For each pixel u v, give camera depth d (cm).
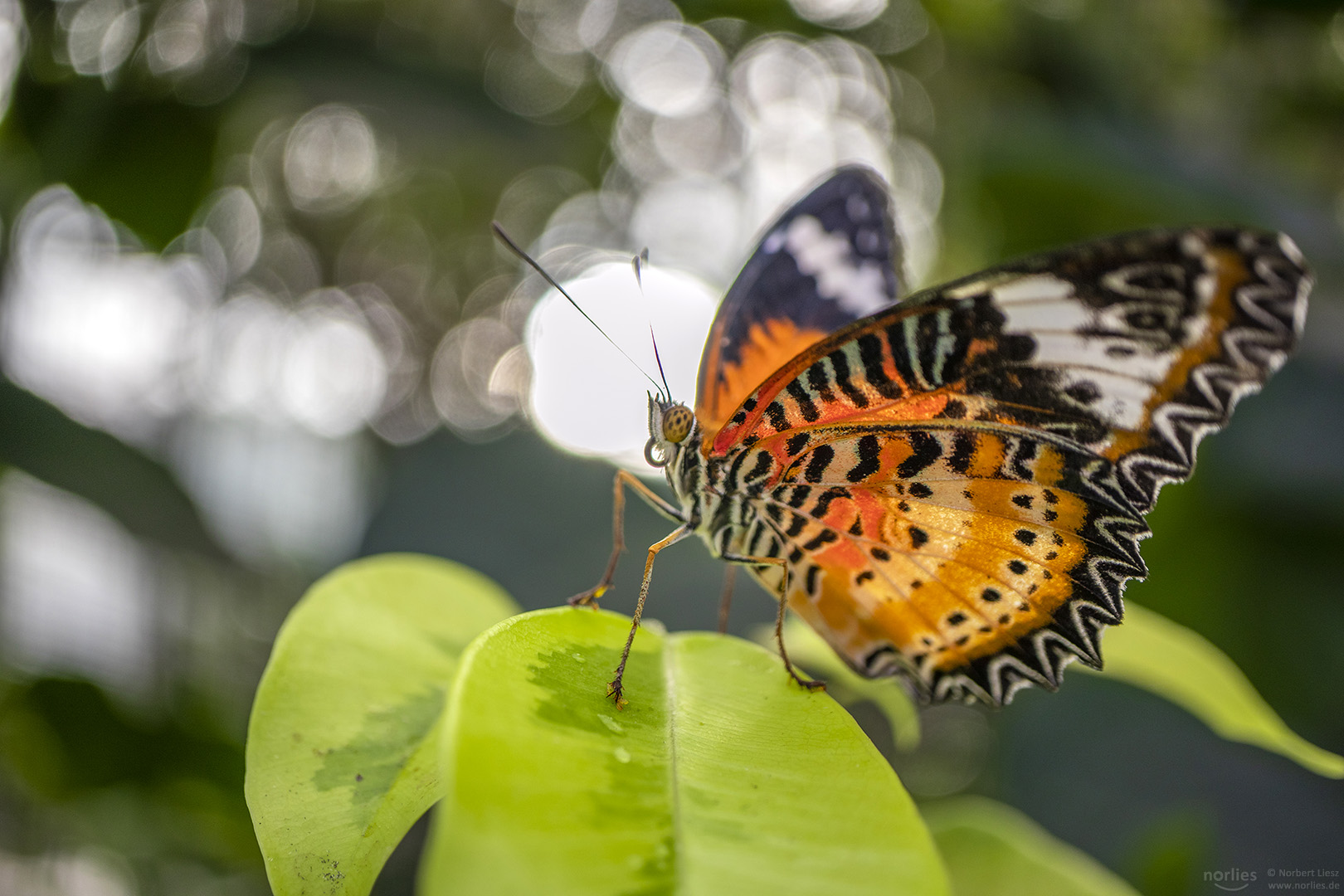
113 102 38
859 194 35
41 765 38
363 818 31
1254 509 39
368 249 82
